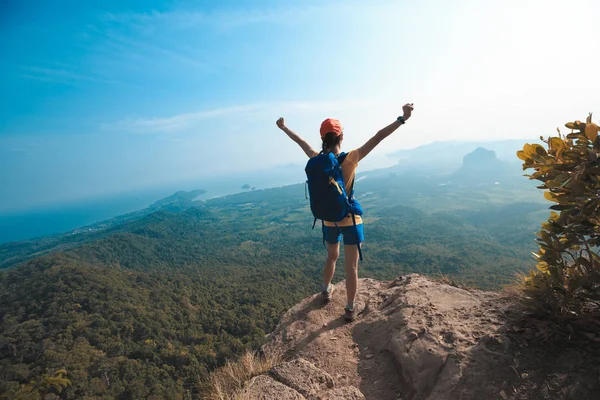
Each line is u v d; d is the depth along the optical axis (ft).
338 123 9.03
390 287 10.96
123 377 145.79
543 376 5.07
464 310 7.48
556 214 7.11
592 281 5.75
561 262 6.40
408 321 7.67
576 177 5.94
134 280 317.01
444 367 5.99
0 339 189.16
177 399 124.98
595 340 5.41
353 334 8.75
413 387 6.23
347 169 8.52
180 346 182.19
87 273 294.87
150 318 222.48
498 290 8.26
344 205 8.33
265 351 9.25
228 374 8.57
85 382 139.64
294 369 7.32
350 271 9.06
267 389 6.70
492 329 6.41
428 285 9.42
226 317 218.79
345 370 7.53
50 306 239.30
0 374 146.72
